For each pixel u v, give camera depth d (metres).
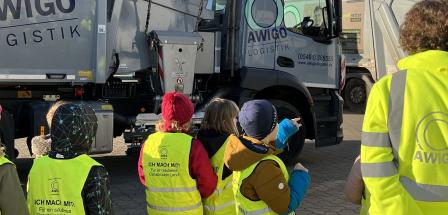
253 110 2.90
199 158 3.17
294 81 7.76
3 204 2.42
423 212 2.08
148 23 6.95
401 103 2.10
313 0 8.07
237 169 2.86
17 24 6.20
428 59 2.13
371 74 14.53
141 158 3.34
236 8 7.50
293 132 3.09
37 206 2.59
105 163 8.17
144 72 7.23
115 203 5.96
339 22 8.26
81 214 2.51
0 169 2.41
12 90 6.73
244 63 7.51
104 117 6.68
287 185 2.85
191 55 7.00
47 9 6.31
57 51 6.40
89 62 6.56
